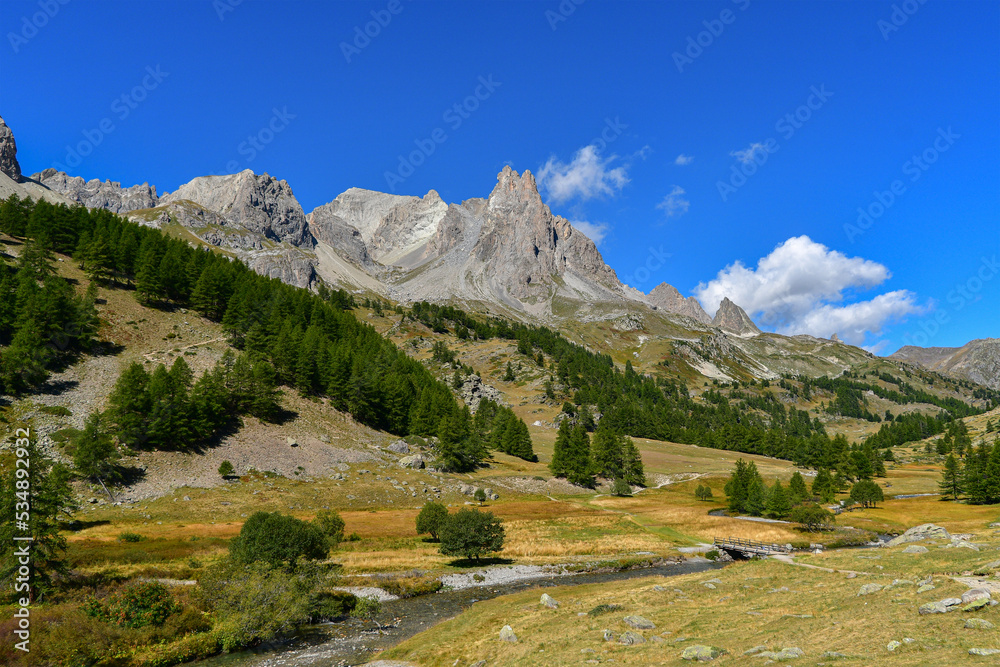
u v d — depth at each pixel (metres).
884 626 22.64
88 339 115.50
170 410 94.62
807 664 19.69
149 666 31.66
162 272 150.50
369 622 40.84
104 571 47.88
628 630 29.42
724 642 24.55
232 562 43.44
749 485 104.00
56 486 40.75
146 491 81.56
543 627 33.06
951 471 110.25
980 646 18.34
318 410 131.25
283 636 37.78
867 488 106.56
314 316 177.88
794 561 44.78
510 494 114.69
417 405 146.88
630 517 93.69
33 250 136.50
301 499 90.06
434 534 72.50
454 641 33.38
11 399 92.06
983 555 35.16
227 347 140.88
